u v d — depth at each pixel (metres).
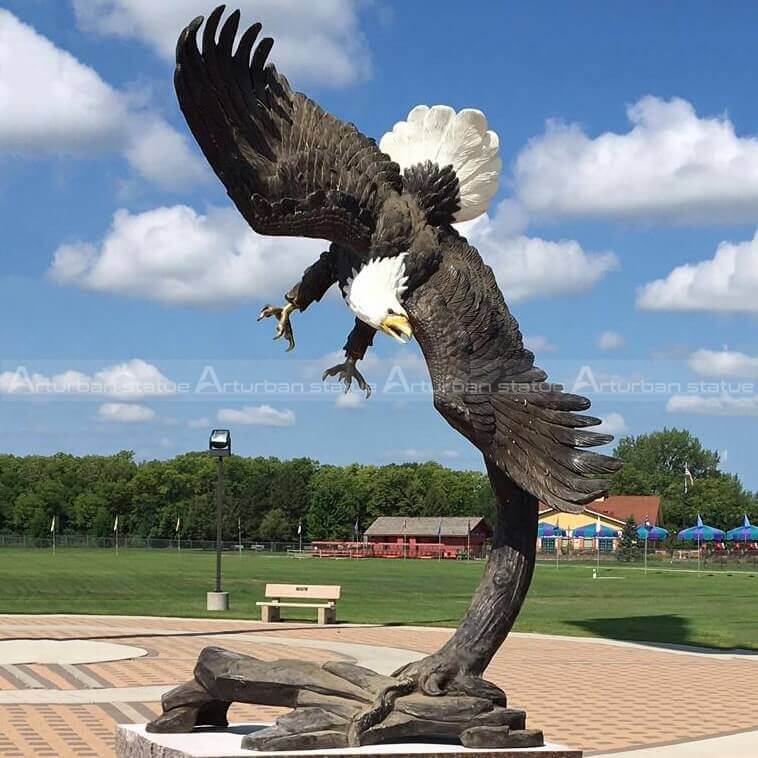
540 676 16.66
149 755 7.75
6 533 121.44
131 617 25.59
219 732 8.15
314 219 8.12
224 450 28.45
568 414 7.78
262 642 20.62
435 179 8.39
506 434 7.84
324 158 8.13
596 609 29.72
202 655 8.14
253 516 123.38
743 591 38.56
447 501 127.12
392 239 8.12
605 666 17.89
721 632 23.47
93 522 126.75
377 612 28.44
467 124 8.43
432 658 7.94
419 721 7.61
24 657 17.67
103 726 11.80
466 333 7.95
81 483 131.38
